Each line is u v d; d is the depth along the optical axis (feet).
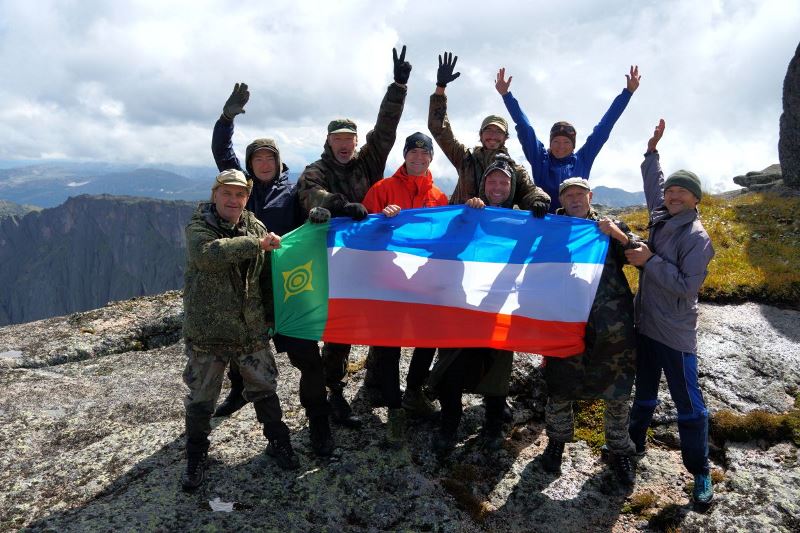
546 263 11.73
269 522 9.71
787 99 37.40
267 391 10.78
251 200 12.13
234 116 12.56
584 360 11.12
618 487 11.38
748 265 19.75
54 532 9.34
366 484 10.81
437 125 14.07
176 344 18.85
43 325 20.48
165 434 12.56
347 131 12.03
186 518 9.70
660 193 12.47
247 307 10.36
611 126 14.89
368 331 11.44
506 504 11.00
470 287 11.84
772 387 13.66
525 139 14.87
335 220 11.99
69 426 13.57
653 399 11.60
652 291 10.92
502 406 12.26
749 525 9.86
